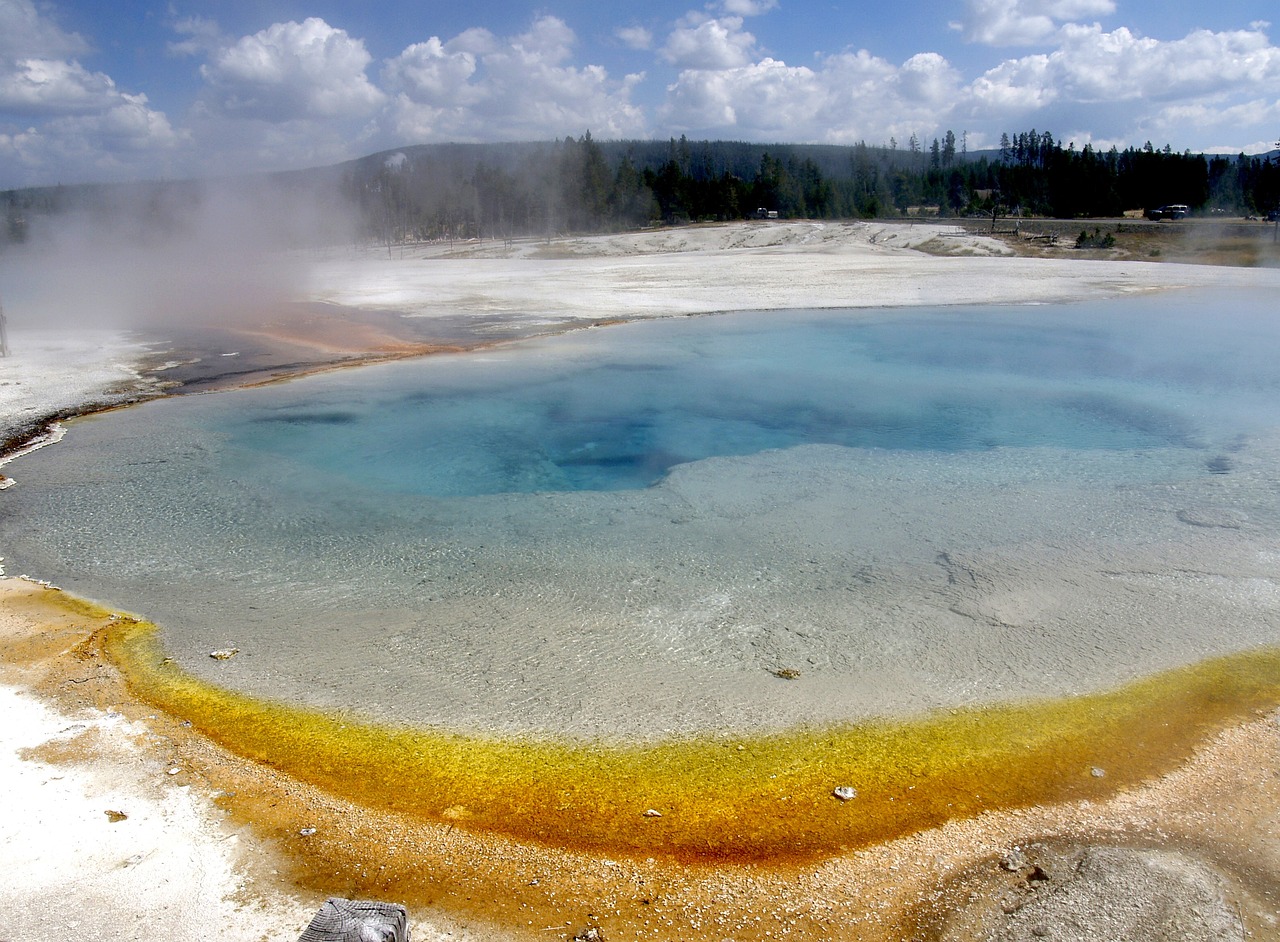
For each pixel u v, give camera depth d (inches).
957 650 241.0
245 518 359.3
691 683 225.8
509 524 346.6
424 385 609.6
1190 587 277.9
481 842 166.7
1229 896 151.1
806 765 190.4
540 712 213.0
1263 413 503.8
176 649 249.1
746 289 1149.1
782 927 145.4
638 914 148.1
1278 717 205.8
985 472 404.8
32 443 472.1
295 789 183.5
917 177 3334.2
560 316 926.4
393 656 243.1
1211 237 1744.6
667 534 332.2
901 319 888.3
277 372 655.1
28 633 259.8
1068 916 146.9
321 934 124.4
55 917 147.6
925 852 162.9
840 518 346.3
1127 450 437.7
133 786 184.4
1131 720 206.2
